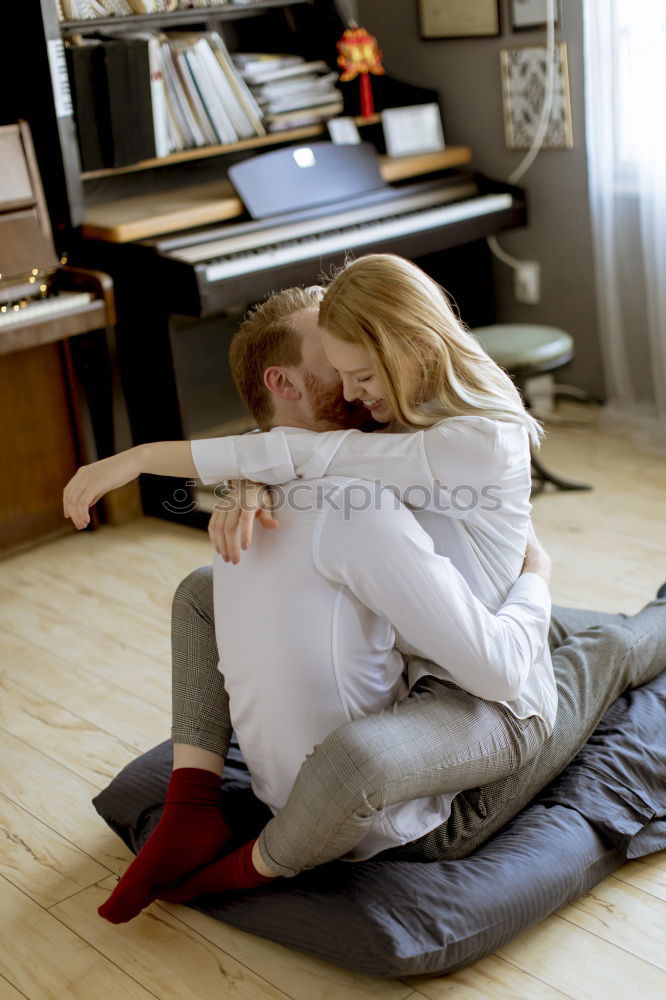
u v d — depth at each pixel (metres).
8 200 2.87
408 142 3.70
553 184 3.62
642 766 1.78
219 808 1.62
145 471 1.51
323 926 1.51
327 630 1.45
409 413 1.42
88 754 2.15
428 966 1.47
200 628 1.67
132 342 3.16
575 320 3.74
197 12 3.22
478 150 3.79
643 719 1.87
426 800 1.58
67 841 1.90
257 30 3.63
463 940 1.48
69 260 3.10
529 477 1.53
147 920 1.70
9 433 3.02
